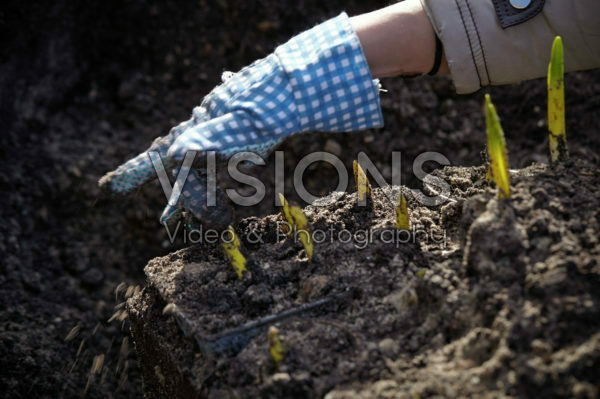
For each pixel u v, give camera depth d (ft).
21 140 4.49
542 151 4.33
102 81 5.14
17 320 3.70
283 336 2.74
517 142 4.50
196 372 2.77
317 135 4.54
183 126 2.93
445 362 2.61
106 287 4.07
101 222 4.26
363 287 2.83
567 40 2.91
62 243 4.15
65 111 4.87
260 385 2.66
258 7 5.10
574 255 2.62
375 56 2.97
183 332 2.87
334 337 2.73
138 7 5.23
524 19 2.90
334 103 2.90
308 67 2.88
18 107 4.55
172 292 2.92
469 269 2.72
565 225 2.69
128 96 5.02
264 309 2.84
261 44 5.05
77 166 4.43
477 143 4.54
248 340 2.78
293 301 2.85
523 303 2.59
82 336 3.78
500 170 2.69
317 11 5.09
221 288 2.90
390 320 2.75
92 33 5.12
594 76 4.54
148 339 3.00
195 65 5.11
